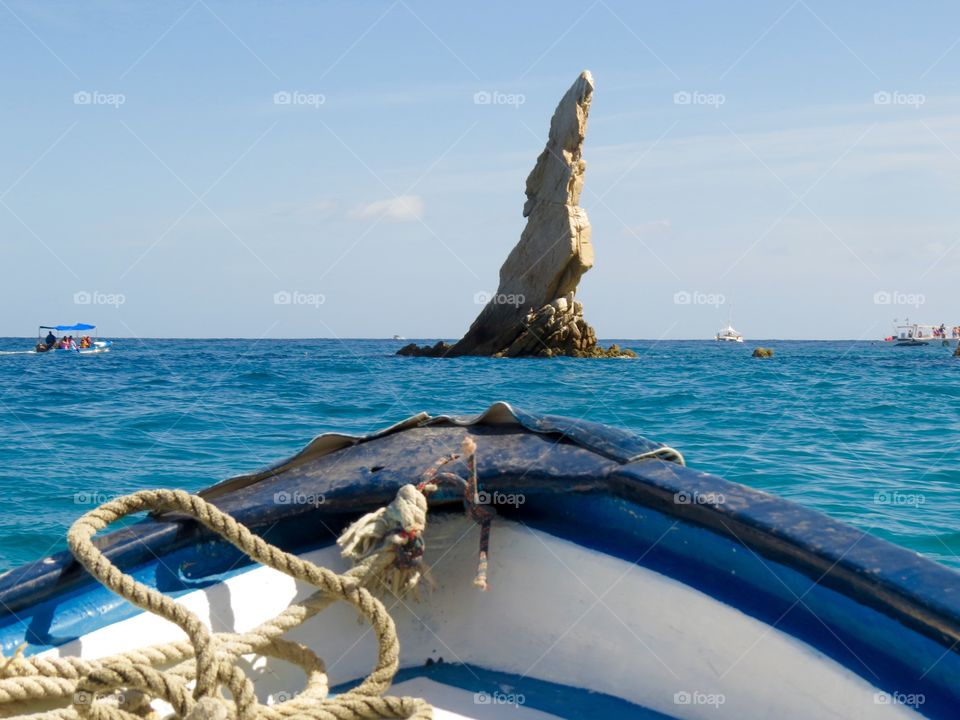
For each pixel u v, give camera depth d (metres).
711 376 32.56
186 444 14.34
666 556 2.82
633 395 23.59
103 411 19.09
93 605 2.68
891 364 45.19
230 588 2.85
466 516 3.12
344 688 3.00
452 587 3.13
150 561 2.81
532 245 46.97
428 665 3.09
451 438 3.32
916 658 2.17
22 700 2.31
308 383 27.88
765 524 2.51
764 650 2.44
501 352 47.41
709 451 13.67
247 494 3.04
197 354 57.59
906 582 2.19
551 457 3.10
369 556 2.80
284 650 2.65
